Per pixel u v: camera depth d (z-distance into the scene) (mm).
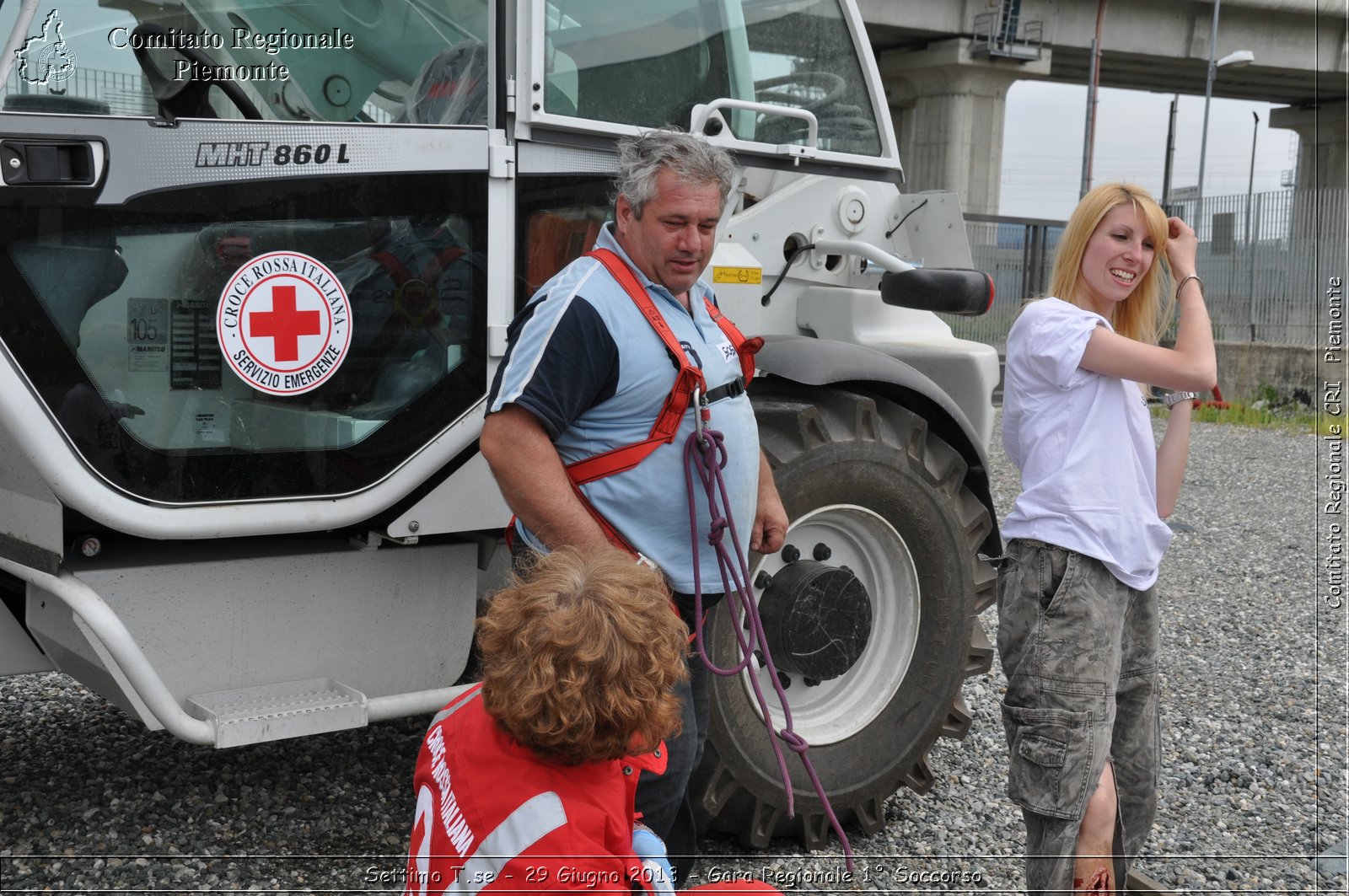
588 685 1631
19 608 3086
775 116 3549
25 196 2439
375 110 2945
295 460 2795
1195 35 35469
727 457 2410
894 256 3543
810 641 3174
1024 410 2619
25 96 2510
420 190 2852
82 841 3094
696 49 3350
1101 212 2641
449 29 2938
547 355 2262
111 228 2533
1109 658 2518
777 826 3328
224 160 2629
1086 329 2533
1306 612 6039
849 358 3275
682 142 2326
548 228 3047
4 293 2449
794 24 3584
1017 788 2557
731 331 2592
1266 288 15508
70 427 2539
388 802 3432
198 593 2797
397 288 2865
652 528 2391
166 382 2637
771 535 2746
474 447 3068
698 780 3113
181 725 2668
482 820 1650
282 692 2916
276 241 2713
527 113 2939
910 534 3408
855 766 3346
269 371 2740
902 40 33625
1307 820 3639
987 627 5625
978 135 33938
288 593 2910
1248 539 7734
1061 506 2520
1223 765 4020
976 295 3324
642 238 2357
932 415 3555
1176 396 2756
